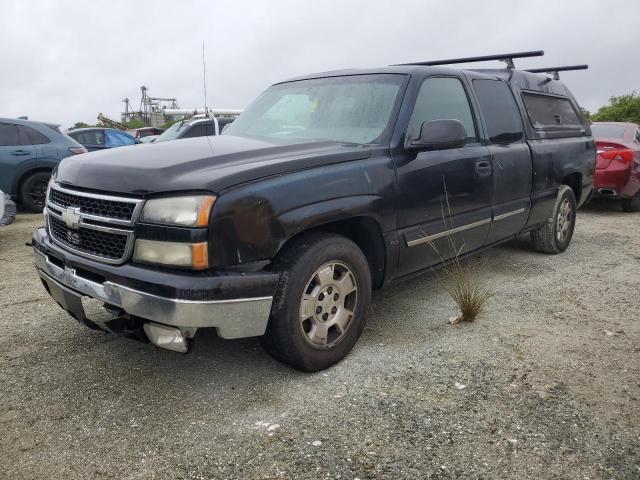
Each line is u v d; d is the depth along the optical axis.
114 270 2.80
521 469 2.41
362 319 3.44
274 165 2.96
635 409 2.89
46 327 3.97
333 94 4.15
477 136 4.47
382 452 2.52
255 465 2.43
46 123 9.60
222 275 2.70
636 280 5.16
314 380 3.17
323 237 3.16
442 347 3.62
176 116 23.69
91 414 2.85
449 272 4.45
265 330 2.96
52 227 3.38
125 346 3.64
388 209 3.51
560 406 2.91
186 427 2.73
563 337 3.81
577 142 6.11
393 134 3.67
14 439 2.64
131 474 2.39
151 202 2.74
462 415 2.81
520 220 5.08
